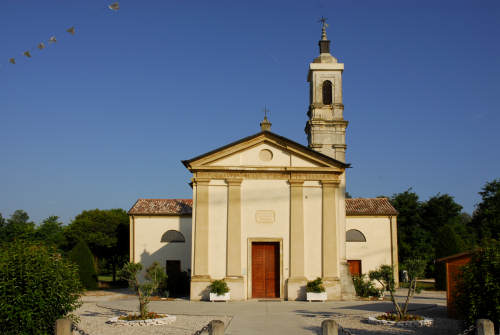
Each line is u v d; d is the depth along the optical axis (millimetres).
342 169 28641
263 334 16531
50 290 13242
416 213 59906
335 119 37562
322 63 38312
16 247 13734
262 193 28609
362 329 17531
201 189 28500
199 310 23109
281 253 28109
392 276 19422
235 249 27875
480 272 14523
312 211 28562
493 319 13969
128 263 20578
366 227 40406
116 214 49312
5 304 12562
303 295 27547
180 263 38094
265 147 29078
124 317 19703
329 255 27969
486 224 46688
